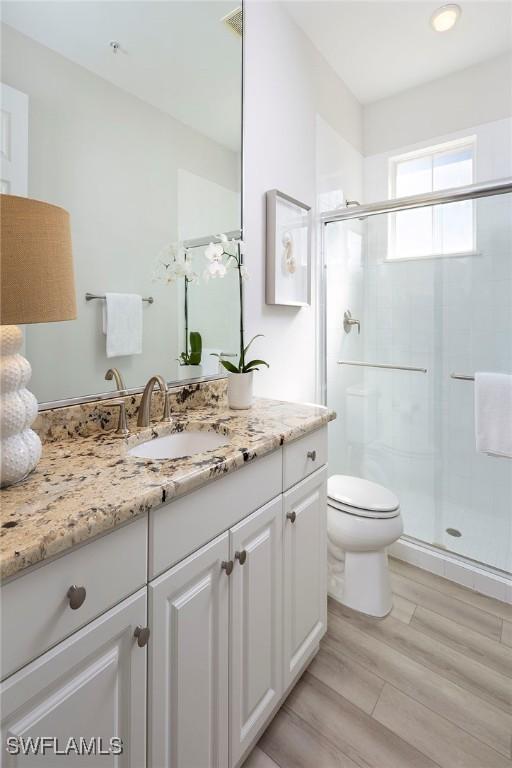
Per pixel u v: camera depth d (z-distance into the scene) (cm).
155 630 76
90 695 65
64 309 82
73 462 88
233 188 157
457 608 171
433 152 250
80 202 107
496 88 222
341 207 240
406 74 235
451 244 198
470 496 203
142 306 126
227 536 93
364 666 139
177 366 139
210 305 150
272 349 184
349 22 191
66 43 102
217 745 92
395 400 225
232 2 152
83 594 62
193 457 91
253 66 164
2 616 53
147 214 126
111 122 114
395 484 227
